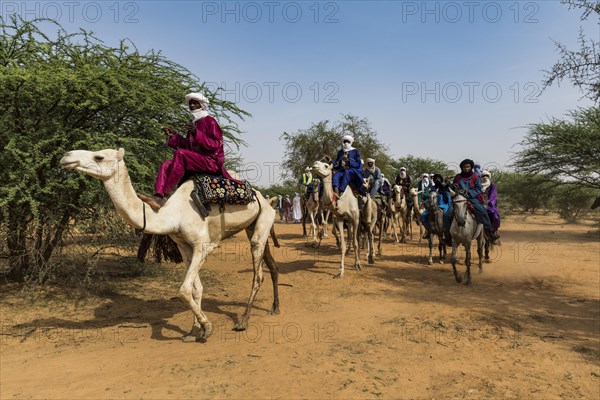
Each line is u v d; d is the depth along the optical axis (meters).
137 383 4.52
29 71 7.05
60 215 8.04
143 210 5.28
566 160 21.27
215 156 6.14
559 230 25.81
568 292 8.98
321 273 10.79
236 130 9.95
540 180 23.86
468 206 9.69
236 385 4.50
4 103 7.48
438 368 5.04
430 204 12.55
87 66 7.54
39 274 7.77
